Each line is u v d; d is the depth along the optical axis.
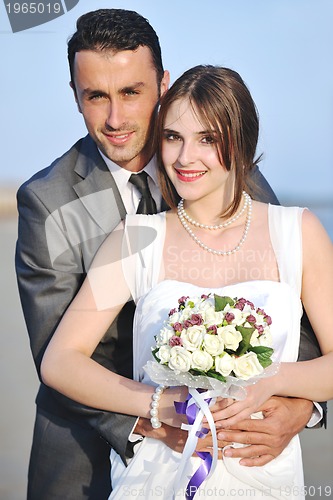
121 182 3.16
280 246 2.85
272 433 2.67
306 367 2.75
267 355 2.47
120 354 3.07
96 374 2.76
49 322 3.03
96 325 2.85
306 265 2.86
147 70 3.04
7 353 8.10
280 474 2.72
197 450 2.65
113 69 2.97
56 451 3.16
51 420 3.20
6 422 5.88
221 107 2.71
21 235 3.17
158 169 2.92
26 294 3.11
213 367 2.45
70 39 3.06
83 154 3.27
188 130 2.72
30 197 3.14
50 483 3.15
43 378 2.82
